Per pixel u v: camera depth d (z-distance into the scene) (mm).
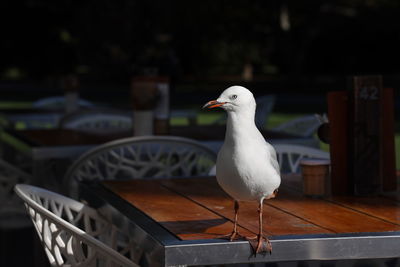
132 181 3641
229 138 2268
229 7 38000
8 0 37688
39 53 40062
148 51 39781
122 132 5926
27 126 8359
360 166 3168
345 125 3211
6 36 38656
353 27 39312
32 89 34188
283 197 3162
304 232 2461
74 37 40906
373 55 40500
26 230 6070
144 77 4992
